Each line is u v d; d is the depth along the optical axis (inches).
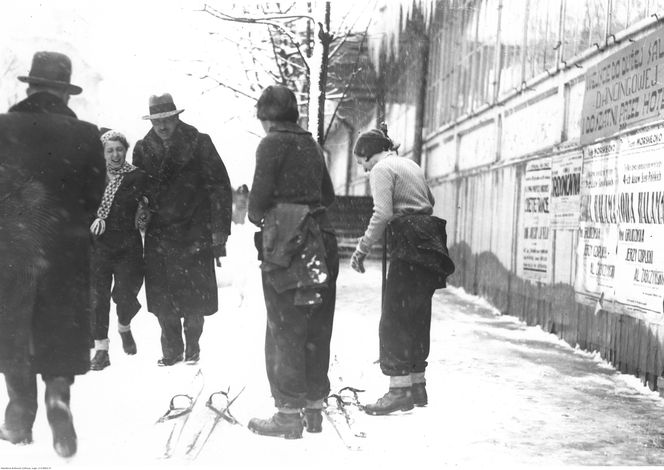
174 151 251.6
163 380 227.0
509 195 452.8
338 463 161.0
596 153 318.7
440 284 210.8
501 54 489.1
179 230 250.2
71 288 162.1
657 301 254.4
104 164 169.6
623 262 285.3
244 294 394.9
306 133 184.7
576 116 352.2
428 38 735.1
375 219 204.2
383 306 215.8
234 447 168.7
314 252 177.0
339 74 658.8
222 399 206.4
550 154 381.1
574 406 223.5
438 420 200.5
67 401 157.3
